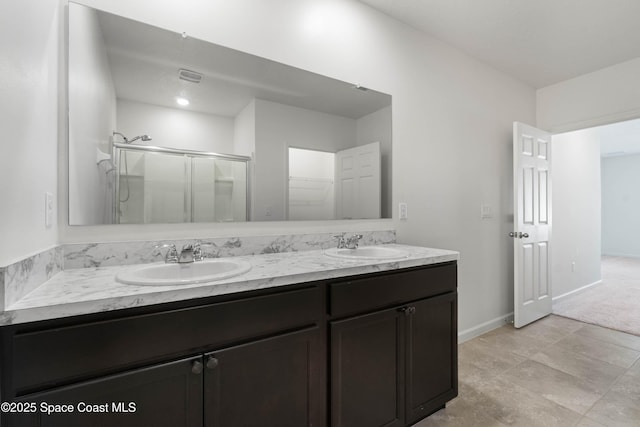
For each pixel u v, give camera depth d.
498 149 2.79
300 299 1.12
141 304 0.84
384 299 1.35
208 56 1.47
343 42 1.89
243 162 1.57
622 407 1.61
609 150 6.54
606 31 2.23
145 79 1.33
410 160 2.18
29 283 0.84
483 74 2.67
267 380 1.04
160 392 0.86
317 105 1.80
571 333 2.62
